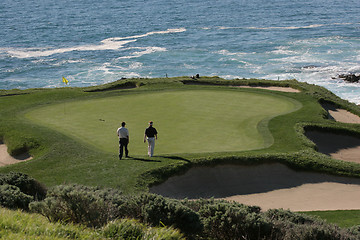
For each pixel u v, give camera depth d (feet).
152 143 66.69
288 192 64.18
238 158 67.56
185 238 32.65
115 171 62.03
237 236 35.01
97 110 96.99
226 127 84.33
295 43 309.42
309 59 254.27
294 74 219.82
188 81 148.56
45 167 64.08
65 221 32.35
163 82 137.28
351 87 190.90
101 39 348.18
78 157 67.67
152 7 580.71
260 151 71.72
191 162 65.46
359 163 74.79
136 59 270.26
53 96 113.91
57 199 34.19
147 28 402.93
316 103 110.83
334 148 87.10
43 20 458.91
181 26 414.62
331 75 213.46
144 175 61.16
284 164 69.05
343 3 593.42
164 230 29.99
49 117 92.27
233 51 287.28
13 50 303.27
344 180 67.51
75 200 33.81
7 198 37.29
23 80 224.12
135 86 141.79
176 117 90.17
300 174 68.59
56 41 340.18
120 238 28.25
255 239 35.17
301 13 499.10
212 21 447.01
